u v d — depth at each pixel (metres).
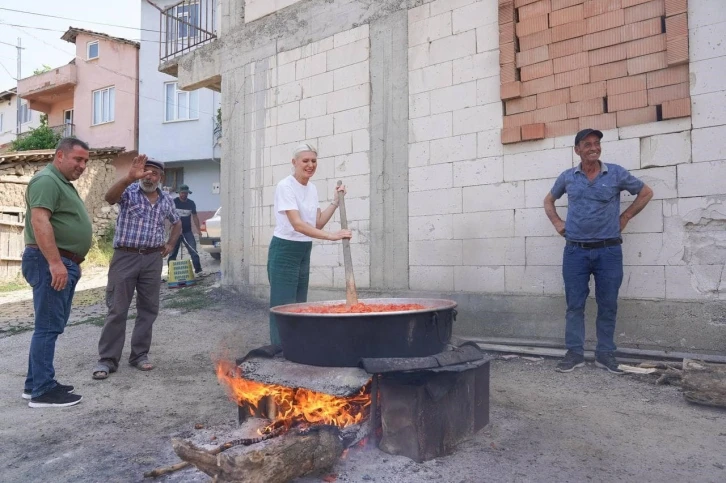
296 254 3.76
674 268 4.33
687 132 4.29
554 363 4.37
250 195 7.65
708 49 4.20
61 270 3.48
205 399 3.71
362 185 6.28
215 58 8.23
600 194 4.08
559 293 4.88
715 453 2.66
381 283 6.07
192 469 2.58
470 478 2.39
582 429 2.98
